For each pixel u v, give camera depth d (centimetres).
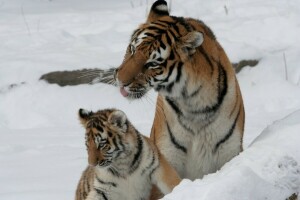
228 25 2005
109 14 2205
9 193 1103
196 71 957
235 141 995
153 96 1639
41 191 1112
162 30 967
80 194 1052
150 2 2347
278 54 1817
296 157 893
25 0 2467
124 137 1005
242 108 1020
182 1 2256
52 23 2153
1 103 1709
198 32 940
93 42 1945
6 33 2059
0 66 1781
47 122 1638
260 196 815
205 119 979
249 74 1755
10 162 1291
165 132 1007
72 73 1734
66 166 1254
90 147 1007
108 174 1012
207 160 999
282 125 1002
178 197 812
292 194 844
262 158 893
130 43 984
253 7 2131
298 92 1673
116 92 1695
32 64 1769
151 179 1015
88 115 1044
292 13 2014
